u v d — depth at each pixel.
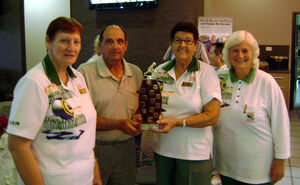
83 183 1.20
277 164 1.53
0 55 3.87
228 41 1.58
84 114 1.21
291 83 6.18
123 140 1.73
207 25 4.39
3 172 1.64
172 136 1.53
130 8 4.27
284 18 5.92
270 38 6.04
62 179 1.13
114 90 1.67
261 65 5.85
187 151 1.50
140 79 1.81
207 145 1.53
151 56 4.32
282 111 1.51
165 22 4.20
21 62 3.72
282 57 5.98
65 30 1.13
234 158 1.58
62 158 1.13
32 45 5.17
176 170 1.55
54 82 1.13
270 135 1.54
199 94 1.50
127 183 1.79
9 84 3.85
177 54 1.48
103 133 1.69
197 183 1.52
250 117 1.52
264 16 5.99
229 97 1.59
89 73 1.67
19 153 1.06
